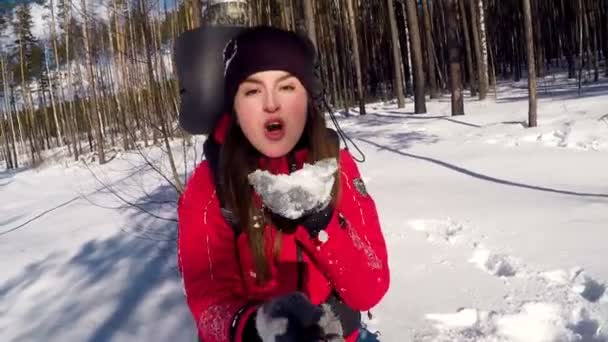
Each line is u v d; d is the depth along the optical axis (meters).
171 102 5.21
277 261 1.28
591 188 6.23
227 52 1.33
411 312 3.50
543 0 33.22
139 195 9.23
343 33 27.91
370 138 12.14
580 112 11.70
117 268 5.61
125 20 5.46
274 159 1.29
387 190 7.02
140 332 3.90
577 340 3.03
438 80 30.06
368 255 1.32
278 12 15.45
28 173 21.22
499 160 8.40
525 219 5.18
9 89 35.72
